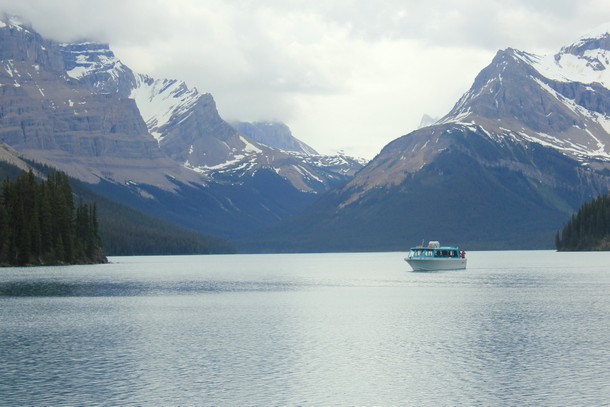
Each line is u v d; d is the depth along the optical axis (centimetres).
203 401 7662
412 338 11038
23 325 12425
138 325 12456
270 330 11894
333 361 9431
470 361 9362
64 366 9181
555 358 9488
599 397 7688
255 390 8056
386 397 7781
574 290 18600
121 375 8719
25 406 7494
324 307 15188
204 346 10462
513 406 7450
